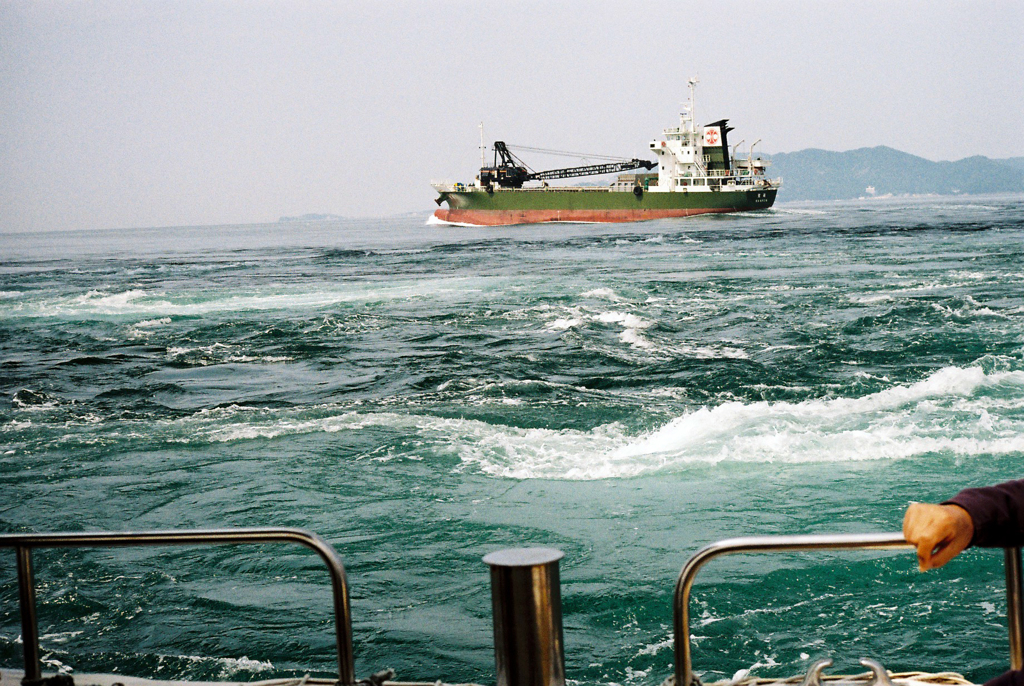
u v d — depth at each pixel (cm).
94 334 2488
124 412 1506
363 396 1572
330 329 2384
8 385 1772
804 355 1761
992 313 2158
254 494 1030
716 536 836
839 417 1235
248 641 674
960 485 938
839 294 2728
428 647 659
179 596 755
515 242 6988
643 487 992
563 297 2928
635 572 767
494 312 2588
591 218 9700
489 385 1593
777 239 5991
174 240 14412
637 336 2092
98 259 7356
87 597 759
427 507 959
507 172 10375
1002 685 136
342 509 965
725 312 2441
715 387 1516
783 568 751
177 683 313
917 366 1617
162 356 2080
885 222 8181
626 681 607
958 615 662
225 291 3697
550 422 1321
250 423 1383
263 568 811
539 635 232
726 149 9569
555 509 935
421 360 1886
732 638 650
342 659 259
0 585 796
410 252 6375
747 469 1030
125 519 973
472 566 802
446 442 1217
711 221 9081
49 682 291
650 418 1323
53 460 1211
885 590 708
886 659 609
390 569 801
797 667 605
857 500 911
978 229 6356
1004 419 1173
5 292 4000
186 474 1124
